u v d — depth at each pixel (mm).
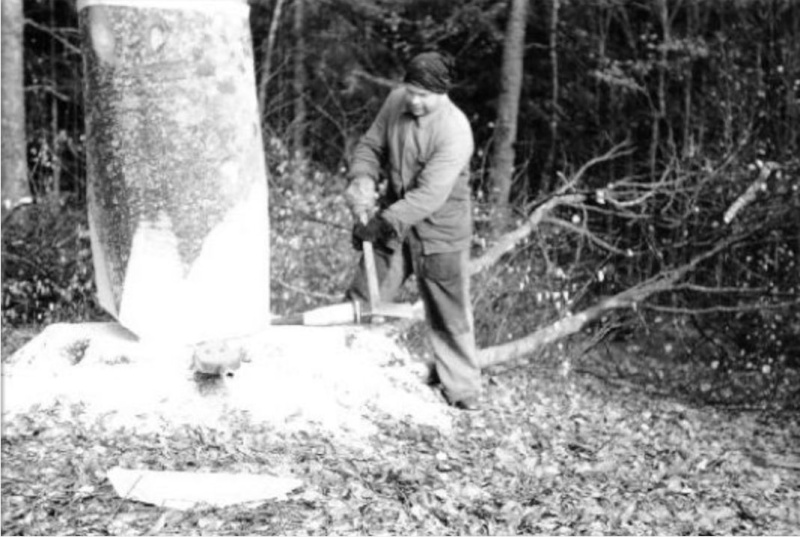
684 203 9781
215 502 4152
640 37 12492
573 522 4480
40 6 13578
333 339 5391
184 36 4781
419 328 7816
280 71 13828
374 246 5887
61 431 4609
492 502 4562
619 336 10008
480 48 14227
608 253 9688
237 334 5070
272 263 8352
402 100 5848
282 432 4820
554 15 13195
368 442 4941
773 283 8844
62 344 5199
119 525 3910
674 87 12922
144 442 4590
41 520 3902
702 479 5461
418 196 5590
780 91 11133
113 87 4793
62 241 8312
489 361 7465
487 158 13289
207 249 4902
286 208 8711
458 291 5824
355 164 5941
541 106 14008
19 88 9703
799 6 11578
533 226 8227
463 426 5539
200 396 4871
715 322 9508
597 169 13195
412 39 13977
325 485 4422
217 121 4875
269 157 10766
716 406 7895
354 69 13992
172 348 4957
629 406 7180
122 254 4891
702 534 4605
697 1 12234
